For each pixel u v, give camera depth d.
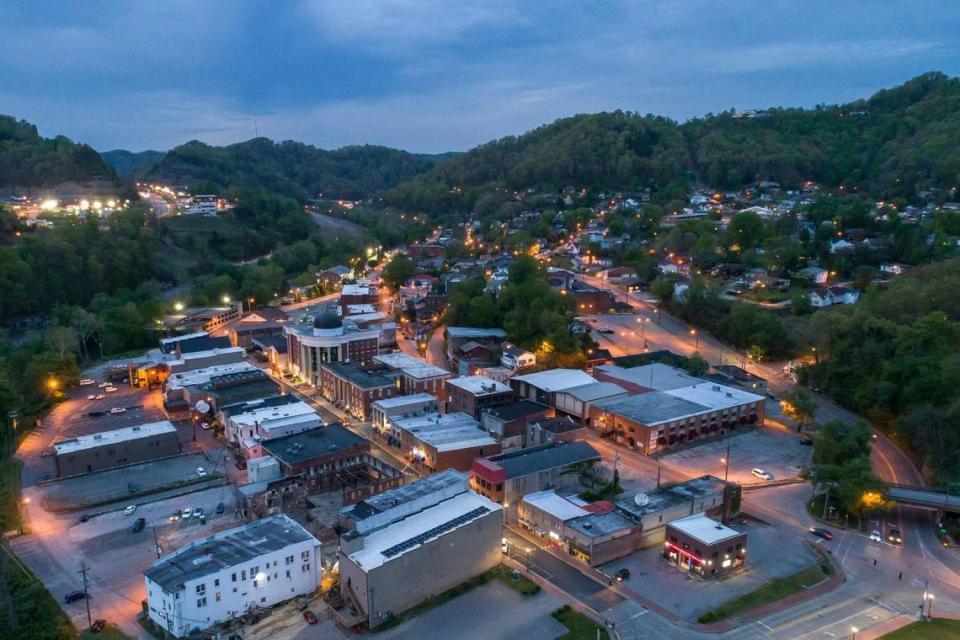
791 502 106.56
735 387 151.75
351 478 108.94
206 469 116.75
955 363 128.25
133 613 78.50
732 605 80.38
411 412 132.75
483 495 103.94
